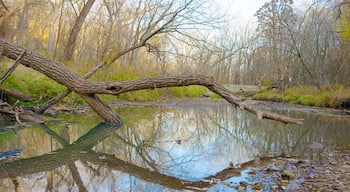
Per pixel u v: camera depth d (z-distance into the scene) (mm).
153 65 15727
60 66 5680
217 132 6570
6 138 4730
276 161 3822
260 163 3740
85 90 5773
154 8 12078
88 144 4734
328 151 4496
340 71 16734
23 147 4234
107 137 5371
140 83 5570
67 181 2857
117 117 6715
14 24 13352
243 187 2783
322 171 3346
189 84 5418
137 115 9289
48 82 8609
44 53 12289
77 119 7191
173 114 10242
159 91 17938
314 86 17594
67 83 5719
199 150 4582
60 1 14820
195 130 6824
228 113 11273
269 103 16750
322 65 18047
